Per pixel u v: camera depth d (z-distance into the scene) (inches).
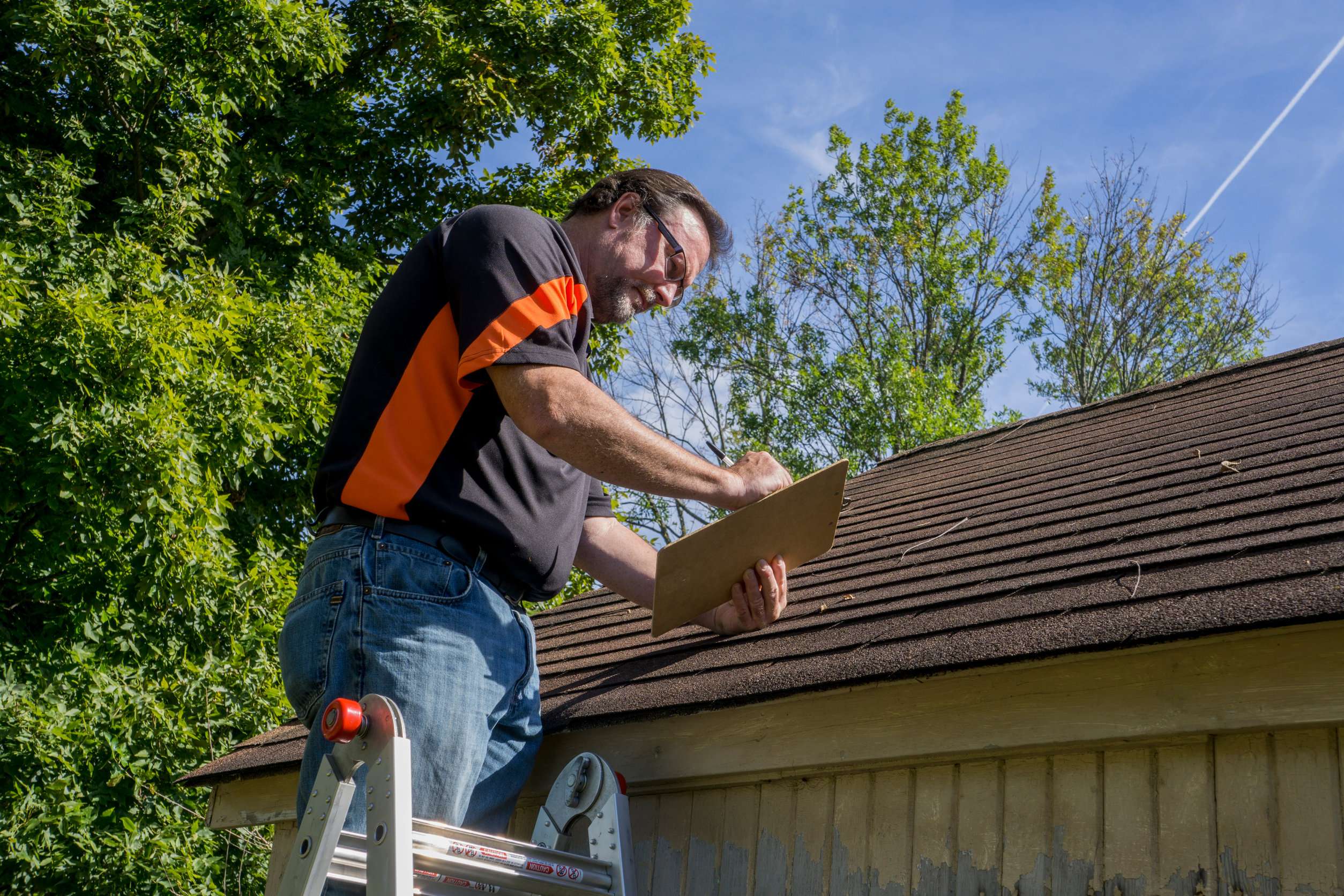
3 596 385.4
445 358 89.2
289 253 510.3
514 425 93.8
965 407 949.8
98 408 318.3
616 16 582.6
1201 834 80.8
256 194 505.0
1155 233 1023.0
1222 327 1010.7
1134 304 1016.2
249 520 450.9
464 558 89.0
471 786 87.7
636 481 85.8
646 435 85.7
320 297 435.5
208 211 435.5
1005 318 1037.2
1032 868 88.5
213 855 339.6
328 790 76.0
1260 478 119.8
